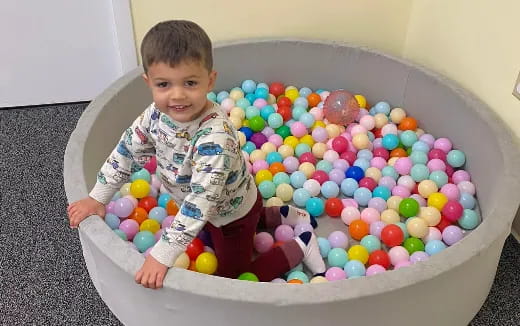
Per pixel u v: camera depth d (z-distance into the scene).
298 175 1.67
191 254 1.41
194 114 1.13
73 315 1.40
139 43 1.95
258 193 1.40
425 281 1.13
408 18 2.00
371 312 1.14
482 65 1.65
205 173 1.13
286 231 1.51
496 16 1.55
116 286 1.25
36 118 2.05
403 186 1.64
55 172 1.81
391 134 1.78
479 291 1.32
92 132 1.54
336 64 1.96
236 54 1.93
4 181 1.77
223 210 1.28
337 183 1.68
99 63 2.07
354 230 1.52
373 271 1.38
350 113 1.81
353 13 1.97
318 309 1.09
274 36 1.97
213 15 1.90
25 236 1.60
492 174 1.54
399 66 1.84
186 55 1.06
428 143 1.79
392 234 1.45
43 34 1.96
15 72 2.03
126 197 1.54
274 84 2.02
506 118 1.58
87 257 1.36
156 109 1.20
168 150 1.21
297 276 1.38
